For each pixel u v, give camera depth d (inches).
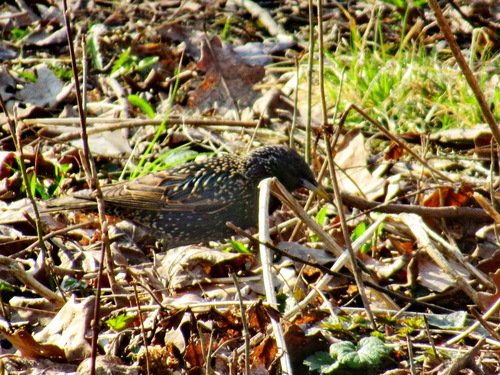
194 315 319.6
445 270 329.7
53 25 702.5
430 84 537.0
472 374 295.9
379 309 338.0
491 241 398.6
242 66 576.4
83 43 331.0
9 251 410.9
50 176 493.7
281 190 336.8
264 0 719.1
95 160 516.7
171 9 726.5
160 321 319.9
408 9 610.5
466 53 587.5
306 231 413.7
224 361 302.5
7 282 376.8
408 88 534.0
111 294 368.2
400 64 554.6
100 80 611.2
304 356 308.5
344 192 421.1
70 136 521.3
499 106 503.5
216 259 383.6
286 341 305.6
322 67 357.1
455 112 509.0
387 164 469.7
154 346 308.2
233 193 418.3
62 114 562.3
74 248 413.4
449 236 391.2
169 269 388.8
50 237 401.1
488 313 307.9
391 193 442.0
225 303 324.8
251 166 419.5
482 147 479.8
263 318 297.9
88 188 471.5
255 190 421.1
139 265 403.2
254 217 428.5
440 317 327.6
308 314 325.1
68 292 371.9
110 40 656.4
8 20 713.6
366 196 443.8
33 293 374.0
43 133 532.1
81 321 331.6
